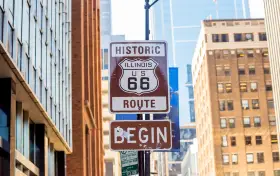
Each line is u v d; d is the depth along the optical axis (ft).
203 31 432.25
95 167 186.91
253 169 403.13
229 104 416.05
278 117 338.95
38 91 97.40
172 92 107.24
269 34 351.67
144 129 40.50
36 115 105.40
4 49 73.05
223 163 403.75
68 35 138.21
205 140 439.63
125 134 40.34
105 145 370.32
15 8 81.66
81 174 143.13
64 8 132.67
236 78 420.77
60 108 121.70
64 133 126.21
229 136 409.28
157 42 42.19
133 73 41.57
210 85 419.13
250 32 428.56
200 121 462.60
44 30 105.91
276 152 407.44
